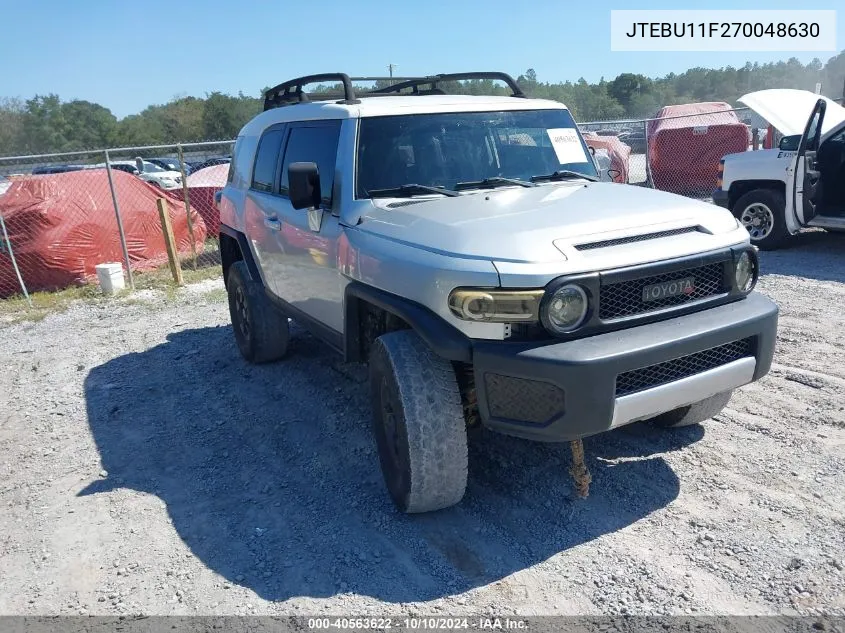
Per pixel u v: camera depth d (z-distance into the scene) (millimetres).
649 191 3979
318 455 4402
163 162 26109
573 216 3326
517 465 4047
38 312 8953
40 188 10148
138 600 3121
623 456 4062
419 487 3344
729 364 3250
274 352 6004
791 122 11594
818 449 3975
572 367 2846
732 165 9570
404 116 4262
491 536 3416
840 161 8992
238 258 6469
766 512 3414
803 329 6047
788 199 8898
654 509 3527
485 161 4320
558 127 4715
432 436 3279
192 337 7301
